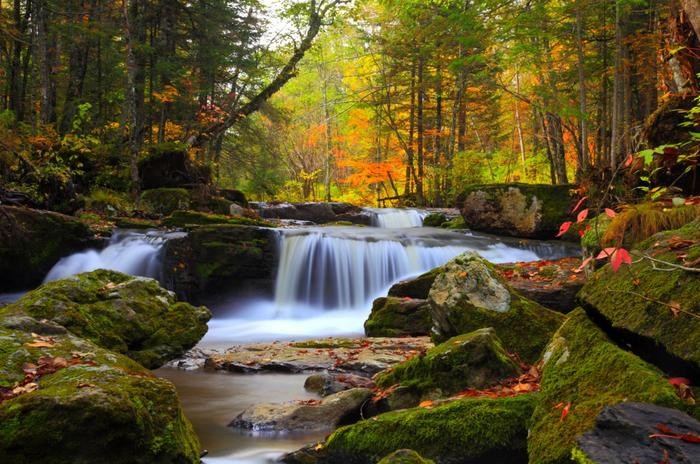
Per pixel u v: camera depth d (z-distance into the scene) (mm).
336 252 13062
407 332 8234
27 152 14180
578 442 2275
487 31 15477
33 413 2850
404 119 30078
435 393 4434
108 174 17797
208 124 24781
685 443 2100
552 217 14156
